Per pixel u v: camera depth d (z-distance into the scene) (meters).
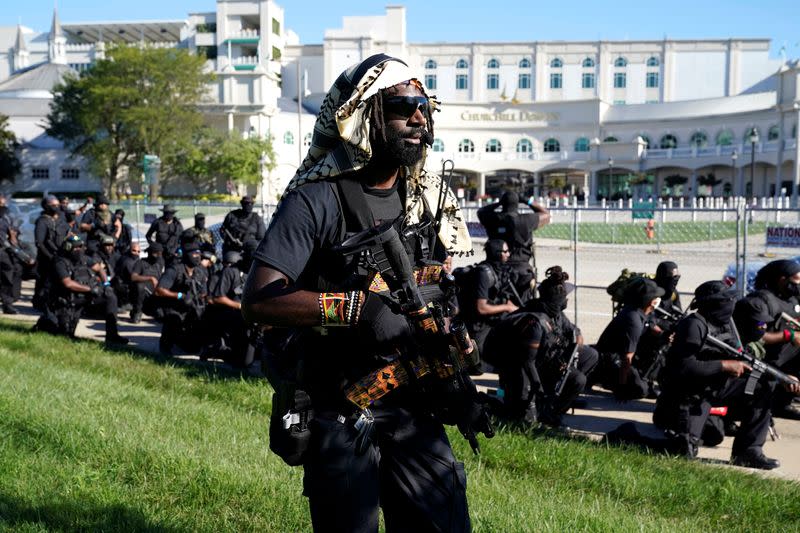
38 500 3.91
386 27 93.81
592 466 5.18
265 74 70.25
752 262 11.20
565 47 96.94
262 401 6.77
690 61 96.81
